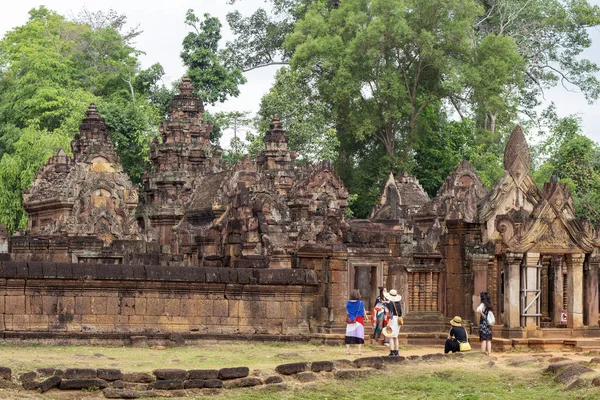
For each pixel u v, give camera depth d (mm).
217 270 33281
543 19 86000
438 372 27406
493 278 36500
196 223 56625
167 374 24891
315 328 34750
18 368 24609
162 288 32438
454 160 76812
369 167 79312
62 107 83062
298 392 25328
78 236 50875
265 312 34094
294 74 76062
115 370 24531
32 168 69438
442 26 75188
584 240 35375
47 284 30844
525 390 25859
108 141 62781
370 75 75000
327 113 78062
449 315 37406
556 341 34406
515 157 37594
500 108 75062
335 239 35562
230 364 27828
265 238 38094
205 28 86938
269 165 64875
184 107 63250
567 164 70625
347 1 78250
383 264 36188
